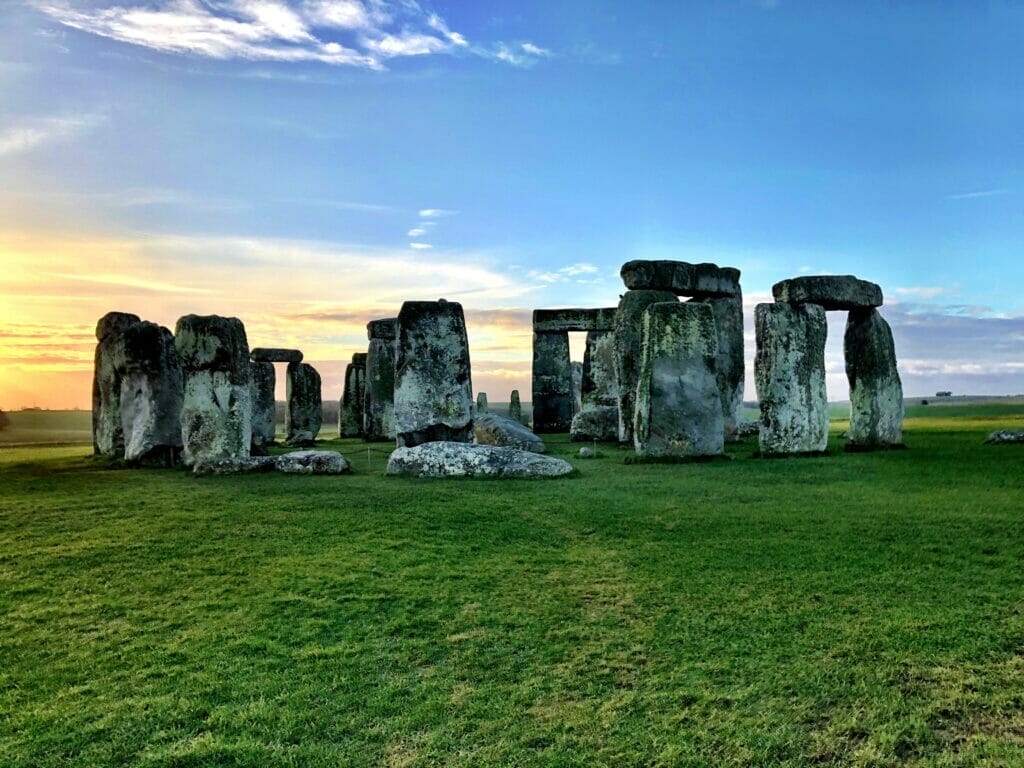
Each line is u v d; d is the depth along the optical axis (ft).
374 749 14.39
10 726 15.24
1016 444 55.88
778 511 31.96
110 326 57.26
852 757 13.79
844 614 19.99
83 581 23.41
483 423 62.39
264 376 84.23
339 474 44.86
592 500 35.19
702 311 52.03
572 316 92.07
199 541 27.78
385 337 82.94
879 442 55.77
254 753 14.20
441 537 28.60
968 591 21.31
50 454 62.13
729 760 13.87
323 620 20.34
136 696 16.38
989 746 13.85
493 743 14.53
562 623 20.08
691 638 18.89
